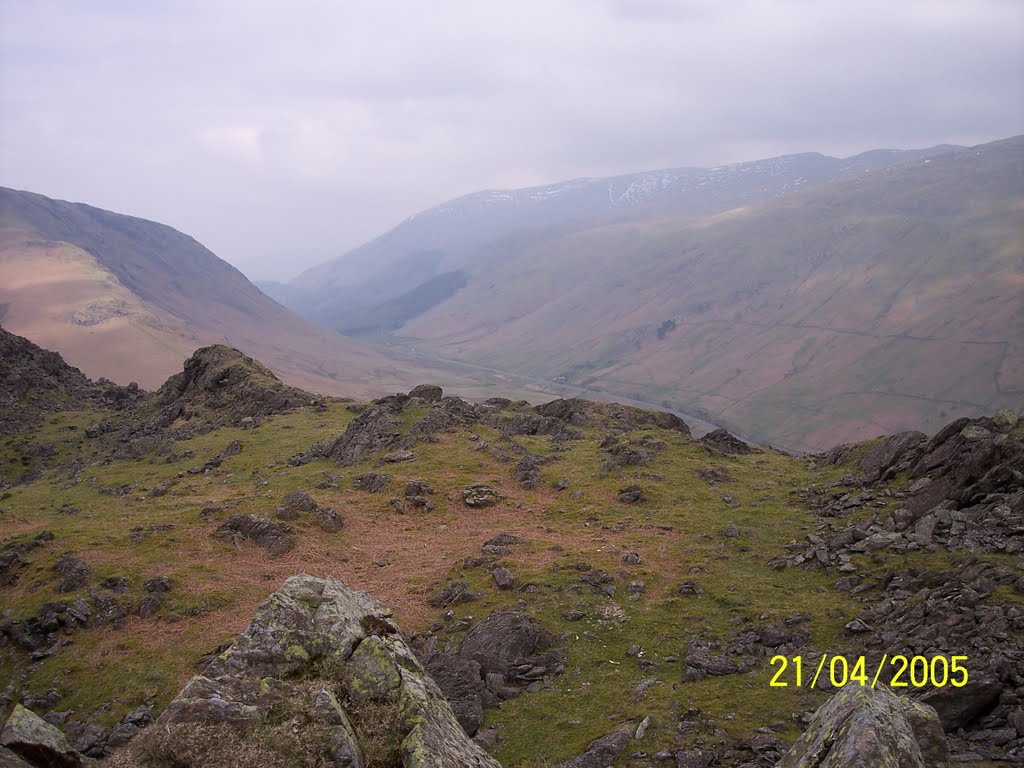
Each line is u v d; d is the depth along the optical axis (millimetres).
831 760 16219
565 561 48875
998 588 30984
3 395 144750
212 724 16672
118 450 114375
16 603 46094
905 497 49031
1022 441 44750
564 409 102562
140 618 44562
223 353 144750
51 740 16625
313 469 82375
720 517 56219
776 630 34812
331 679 19125
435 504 64750
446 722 19094
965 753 20812
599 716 29891
